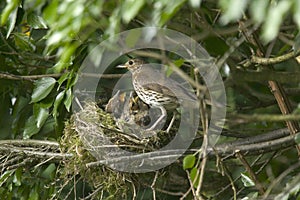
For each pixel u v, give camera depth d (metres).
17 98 13.35
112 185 11.62
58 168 12.09
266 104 13.16
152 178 11.81
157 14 7.05
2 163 12.35
